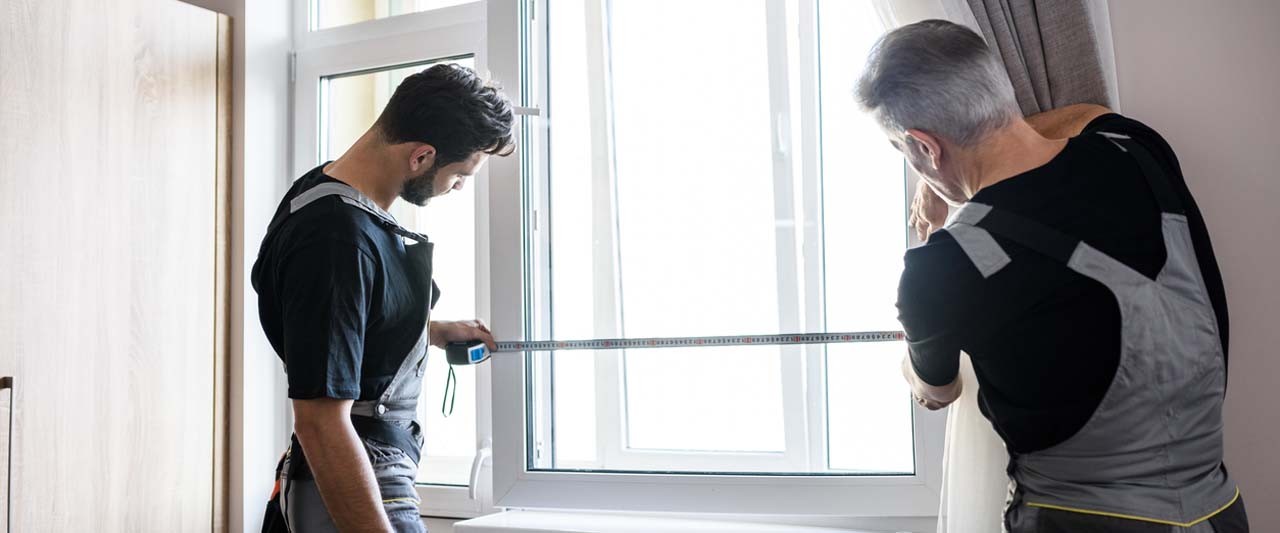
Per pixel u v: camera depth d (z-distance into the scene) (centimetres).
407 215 231
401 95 139
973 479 139
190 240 216
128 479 200
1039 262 104
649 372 188
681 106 186
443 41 224
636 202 189
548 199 195
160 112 210
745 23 182
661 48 188
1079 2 138
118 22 201
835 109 174
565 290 193
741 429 182
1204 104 152
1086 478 105
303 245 129
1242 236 150
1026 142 113
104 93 198
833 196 174
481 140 140
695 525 180
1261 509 148
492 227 195
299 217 133
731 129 182
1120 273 102
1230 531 106
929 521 167
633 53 190
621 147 190
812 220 176
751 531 175
